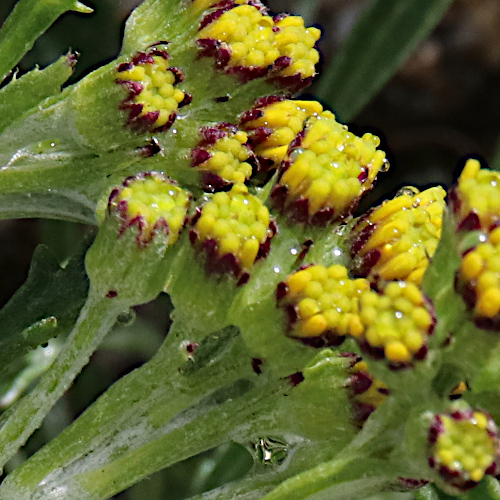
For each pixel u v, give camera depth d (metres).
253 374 0.16
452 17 0.29
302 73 0.16
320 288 0.15
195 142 0.16
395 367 0.15
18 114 0.16
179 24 0.16
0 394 0.18
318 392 0.15
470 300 0.15
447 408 0.15
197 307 0.15
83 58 0.25
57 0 0.16
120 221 0.15
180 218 0.15
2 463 0.16
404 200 0.16
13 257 0.27
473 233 0.15
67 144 0.16
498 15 0.28
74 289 0.17
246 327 0.15
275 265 0.15
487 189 0.15
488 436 0.15
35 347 0.17
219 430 0.15
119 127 0.16
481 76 0.29
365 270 0.15
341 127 0.16
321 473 0.15
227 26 0.16
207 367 0.16
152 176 0.15
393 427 0.15
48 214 0.17
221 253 0.15
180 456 0.16
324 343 0.15
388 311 0.15
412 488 0.15
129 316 0.16
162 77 0.16
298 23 0.16
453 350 0.15
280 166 0.16
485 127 0.30
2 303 0.26
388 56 0.21
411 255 0.15
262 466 0.16
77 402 0.23
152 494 0.20
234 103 0.16
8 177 0.16
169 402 0.16
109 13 0.25
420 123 0.30
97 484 0.16
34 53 0.24
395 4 0.21
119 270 0.15
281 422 0.15
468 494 0.15
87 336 0.16
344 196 0.15
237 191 0.15
